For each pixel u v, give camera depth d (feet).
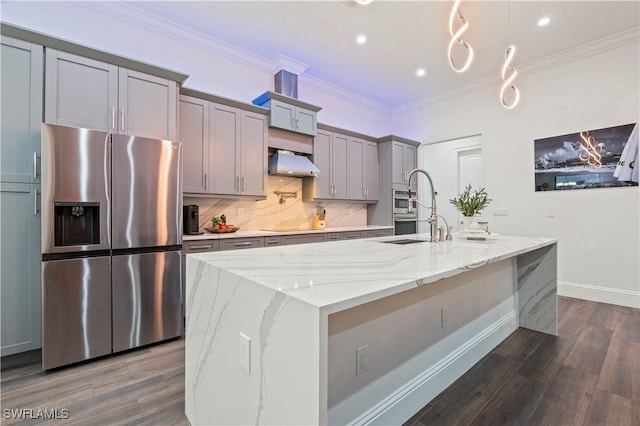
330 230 13.10
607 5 9.21
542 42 11.26
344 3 9.22
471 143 16.67
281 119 12.12
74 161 6.88
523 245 6.91
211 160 10.50
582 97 11.73
